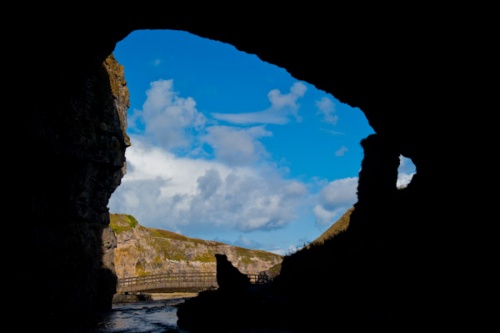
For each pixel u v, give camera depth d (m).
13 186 17.16
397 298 10.23
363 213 14.16
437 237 10.74
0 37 14.16
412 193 13.69
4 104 15.84
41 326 18.84
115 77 35.59
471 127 11.76
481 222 9.78
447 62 12.64
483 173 10.63
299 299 14.38
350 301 11.73
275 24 17.17
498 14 10.12
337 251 16.03
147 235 71.19
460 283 9.05
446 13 11.62
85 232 27.20
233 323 14.20
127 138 35.75
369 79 17.34
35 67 16.73
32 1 14.23
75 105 24.83
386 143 13.91
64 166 23.88
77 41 17.61
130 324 21.14
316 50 17.70
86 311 25.98
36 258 18.95
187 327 16.73
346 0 14.34
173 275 57.62
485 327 7.84
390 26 14.02
